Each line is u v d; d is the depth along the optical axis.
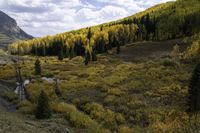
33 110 25.39
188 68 49.31
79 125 21.91
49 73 61.72
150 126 24.89
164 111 29.33
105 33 133.00
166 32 125.75
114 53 104.81
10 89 42.00
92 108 29.62
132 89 39.81
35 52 159.38
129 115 28.81
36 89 41.91
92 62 84.75
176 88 37.34
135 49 106.00
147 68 54.62
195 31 114.38
